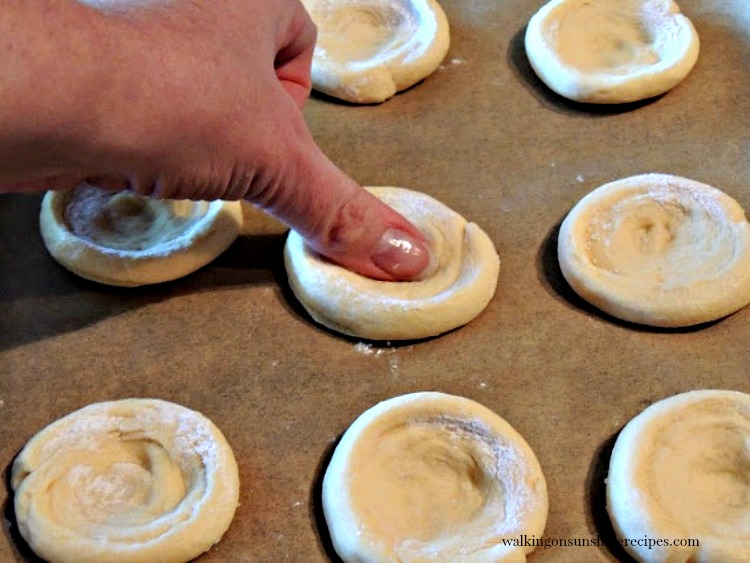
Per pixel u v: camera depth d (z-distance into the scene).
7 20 0.27
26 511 0.33
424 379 0.36
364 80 0.43
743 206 0.39
